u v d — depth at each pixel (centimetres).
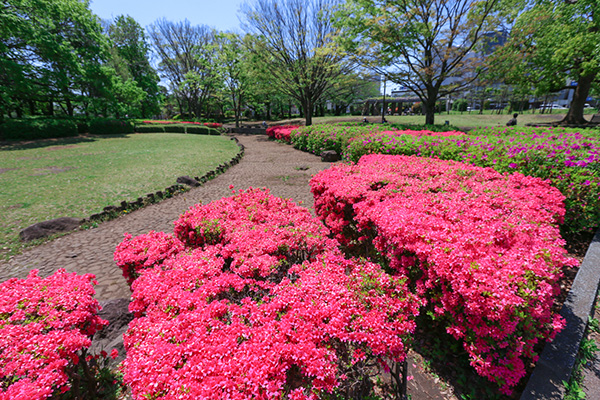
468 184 461
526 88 1884
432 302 276
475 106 5347
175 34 4062
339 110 5194
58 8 2141
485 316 222
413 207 375
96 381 238
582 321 289
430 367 261
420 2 1648
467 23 1548
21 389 155
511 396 229
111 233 593
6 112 2442
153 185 940
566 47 1459
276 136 2400
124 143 2075
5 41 1997
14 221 635
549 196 405
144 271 292
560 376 237
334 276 245
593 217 434
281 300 211
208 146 1967
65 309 224
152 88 4250
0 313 212
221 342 177
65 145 1916
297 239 324
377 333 184
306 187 915
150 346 175
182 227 411
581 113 1895
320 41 2245
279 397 150
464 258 240
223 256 311
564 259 253
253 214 428
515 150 565
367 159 784
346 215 490
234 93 3403
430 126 1695
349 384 190
